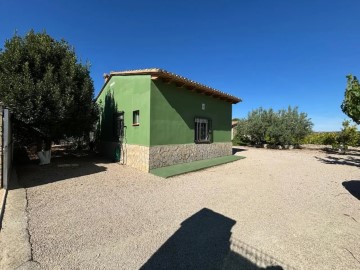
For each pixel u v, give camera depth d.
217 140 11.55
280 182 6.59
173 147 8.77
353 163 10.91
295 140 19.66
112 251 2.74
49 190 5.19
